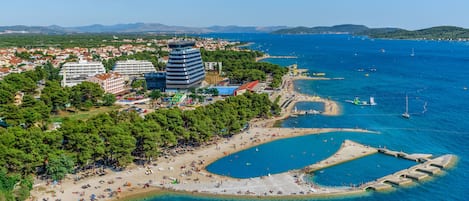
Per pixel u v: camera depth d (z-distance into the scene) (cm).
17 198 19925
